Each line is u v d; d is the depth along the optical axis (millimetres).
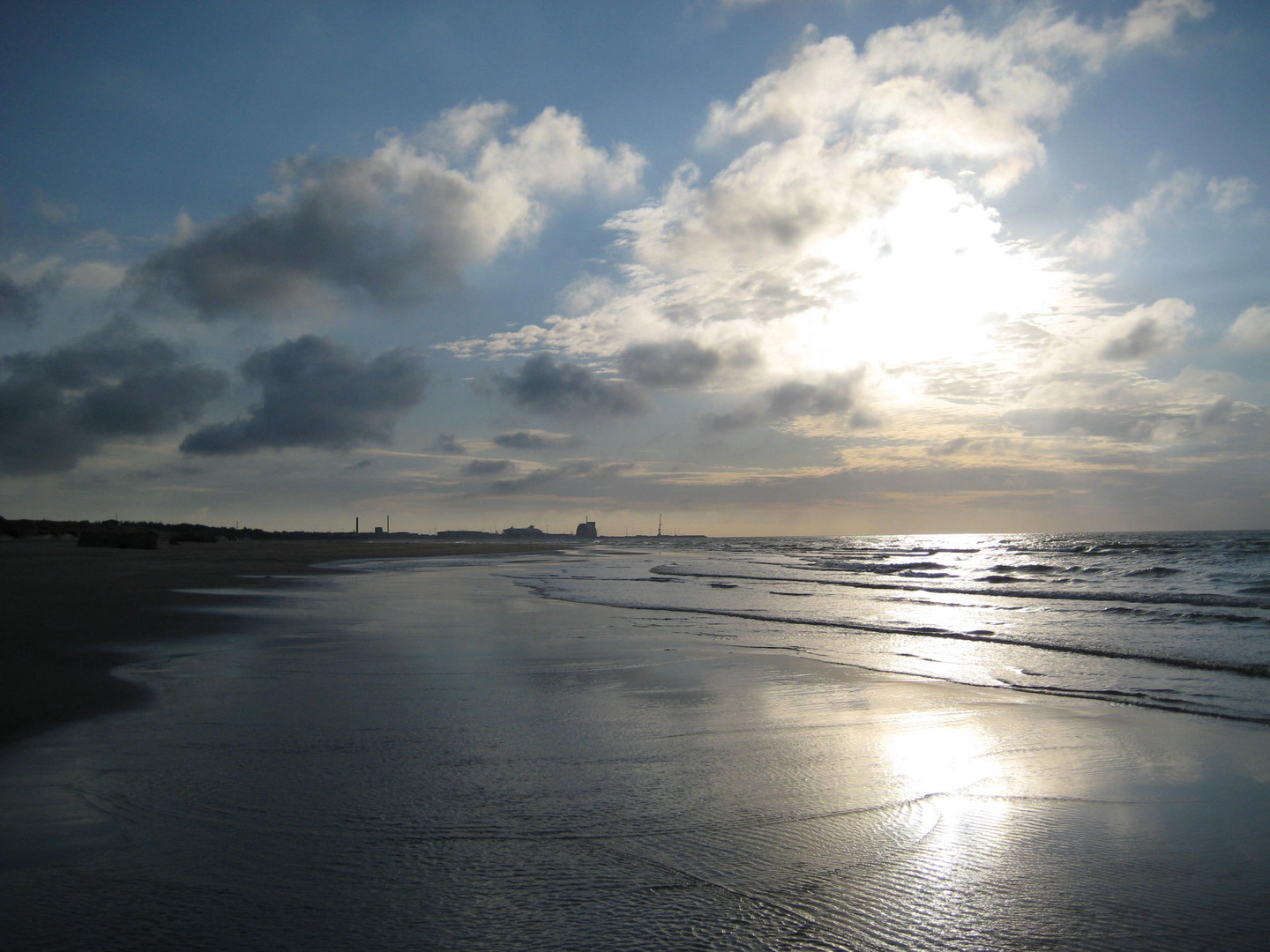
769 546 113875
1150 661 10305
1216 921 3410
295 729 6508
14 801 4707
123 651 10344
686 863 3955
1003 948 3170
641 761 5750
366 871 3795
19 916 3299
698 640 12352
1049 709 7594
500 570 36875
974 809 4828
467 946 3098
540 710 7359
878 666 10070
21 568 27562
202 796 4832
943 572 34250
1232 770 5648
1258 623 13523
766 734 6559
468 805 4754
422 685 8469
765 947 3135
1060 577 29000
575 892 3602
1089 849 4215
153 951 3020
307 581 25500
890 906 3520
